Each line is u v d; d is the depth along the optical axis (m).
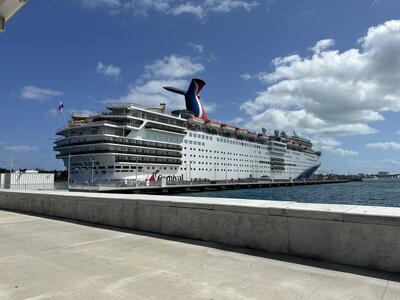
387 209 5.29
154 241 6.70
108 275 4.56
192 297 3.75
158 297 3.76
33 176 44.12
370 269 4.78
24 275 4.60
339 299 3.70
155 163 85.50
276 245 5.70
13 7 9.15
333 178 197.62
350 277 4.44
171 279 4.37
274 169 134.88
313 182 164.12
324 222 5.24
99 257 5.51
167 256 5.54
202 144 100.88
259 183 119.25
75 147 78.69
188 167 95.81
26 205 11.95
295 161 151.50
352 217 4.97
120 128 77.81
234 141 113.69
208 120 107.44
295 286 4.11
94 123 76.19
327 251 5.18
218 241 6.45
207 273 4.62
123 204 8.31
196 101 113.38
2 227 8.70
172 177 90.50
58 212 10.40
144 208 7.82
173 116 90.75
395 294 3.84
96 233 7.63
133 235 7.33
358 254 4.91
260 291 3.94
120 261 5.25
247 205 6.13
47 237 7.27
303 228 5.44
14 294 3.89
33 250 6.06
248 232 6.05
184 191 90.12
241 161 116.50
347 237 5.02
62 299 3.72
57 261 5.29
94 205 9.11
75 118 82.50
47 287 4.11
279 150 137.62
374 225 4.81
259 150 126.25
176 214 7.17
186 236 6.96
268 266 4.95
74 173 81.75
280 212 5.66
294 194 87.94
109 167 76.81
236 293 3.87
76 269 4.85
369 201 62.56
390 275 4.52
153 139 85.19
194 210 6.87
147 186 77.56
